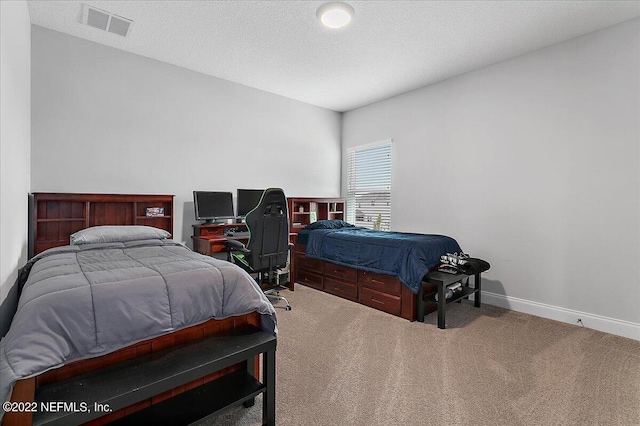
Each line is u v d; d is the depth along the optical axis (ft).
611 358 7.42
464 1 8.05
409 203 14.57
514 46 10.35
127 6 8.44
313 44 10.32
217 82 13.15
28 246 8.76
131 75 11.05
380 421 5.19
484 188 11.98
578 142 9.74
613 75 9.10
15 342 3.51
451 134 12.98
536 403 5.68
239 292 5.43
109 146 10.66
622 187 8.98
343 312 10.56
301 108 16.11
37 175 9.43
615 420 5.23
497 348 7.92
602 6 8.22
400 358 7.36
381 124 15.87
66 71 9.87
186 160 12.37
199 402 4.75
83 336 3.95
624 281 8.95
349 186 17.65
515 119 11.12
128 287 4.48
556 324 9.67
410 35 9.71
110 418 4.32
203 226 11.92
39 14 8.82
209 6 8.39
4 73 5.14
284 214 11.09
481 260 10.87
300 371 6.77
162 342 4.86
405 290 10.03
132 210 10.87
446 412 5.43
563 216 10.06
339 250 12.20
